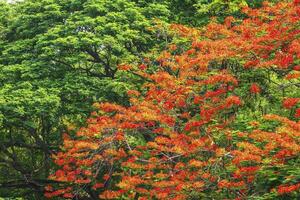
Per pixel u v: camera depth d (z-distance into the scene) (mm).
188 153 12148
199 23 20172
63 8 20578
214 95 12688
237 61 13633
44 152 21656
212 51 13875
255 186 11281
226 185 10773
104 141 13344
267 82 13844
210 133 12859
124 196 14945
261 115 12906
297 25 12969
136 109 14078
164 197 11188
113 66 20125
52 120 17766
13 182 21531
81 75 18578
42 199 22922
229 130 12414
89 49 19234
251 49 13055
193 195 11453
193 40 16875
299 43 12492
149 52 19609
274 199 11023
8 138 20938
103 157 13961
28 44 19594
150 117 13086
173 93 14297
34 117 18641
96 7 19109
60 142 20531
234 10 19250
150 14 20062
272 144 10352
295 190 10555
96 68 19594
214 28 16125
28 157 23719
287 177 9875
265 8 15125
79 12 19562
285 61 12188
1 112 16984
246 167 10695
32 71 18469
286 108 12250
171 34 18625
